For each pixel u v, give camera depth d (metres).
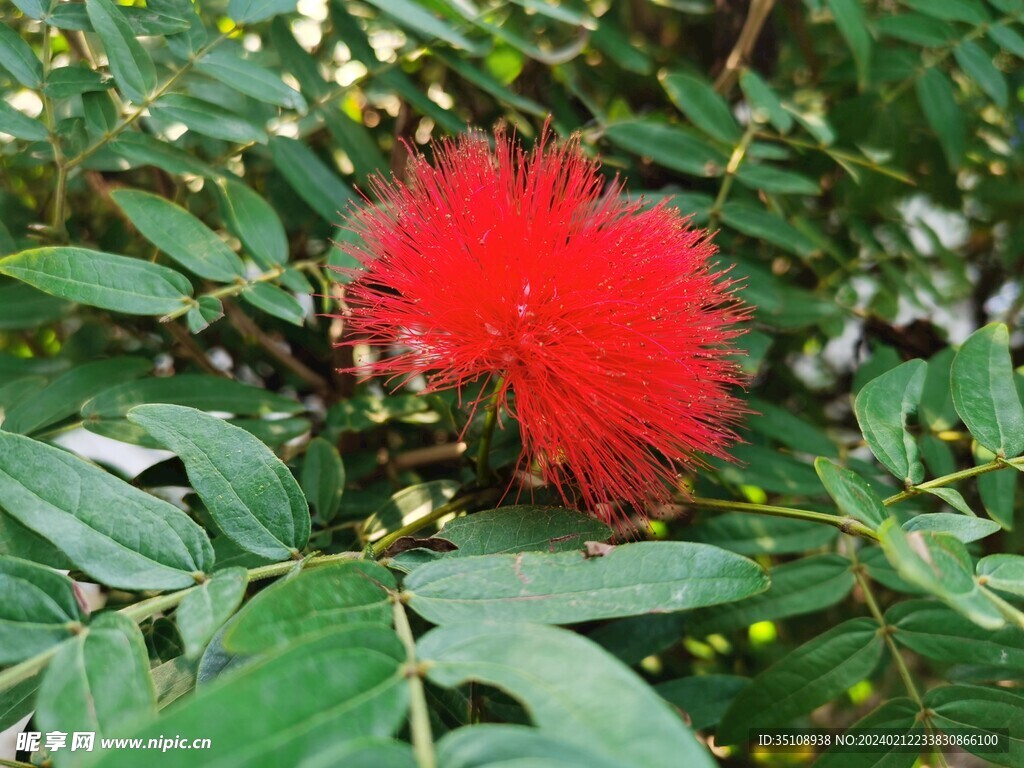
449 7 0.21
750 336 0.21
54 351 0.27
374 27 0.23
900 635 0.17
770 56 0.28
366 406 0.21
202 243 0.18
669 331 0.16
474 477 0.19
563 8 0.22
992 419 0.14
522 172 0.17
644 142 0.22
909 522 0.14
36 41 0.24
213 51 0.18
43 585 0.10
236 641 0.09
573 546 0.14
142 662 0.10
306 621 0.10
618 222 0.17
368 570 0.11
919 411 0.21
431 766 0.08
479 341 0.16
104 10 0.16
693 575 0.11
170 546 0.12
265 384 0.27
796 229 0.22
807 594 0.19
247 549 0.13
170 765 0.07
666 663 0.25
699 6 0.27
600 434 0.15
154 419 0.13
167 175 0.24
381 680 0.09
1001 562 0.11
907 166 0.27
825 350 0.30
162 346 0.24
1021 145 0.29
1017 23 0.23
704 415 0.16
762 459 0.20
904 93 0.25
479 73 0.22
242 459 0.13
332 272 0.19
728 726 0.17
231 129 0.18
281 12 0.19
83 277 0.15
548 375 0.16
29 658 0.10
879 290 0.26
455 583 0.12
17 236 0.21
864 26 0.22
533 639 0.09
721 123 0.23
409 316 0.16
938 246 0.28
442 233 0.16
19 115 0.17
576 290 0.15
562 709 0.08
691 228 0.22
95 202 0.24
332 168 0.24
